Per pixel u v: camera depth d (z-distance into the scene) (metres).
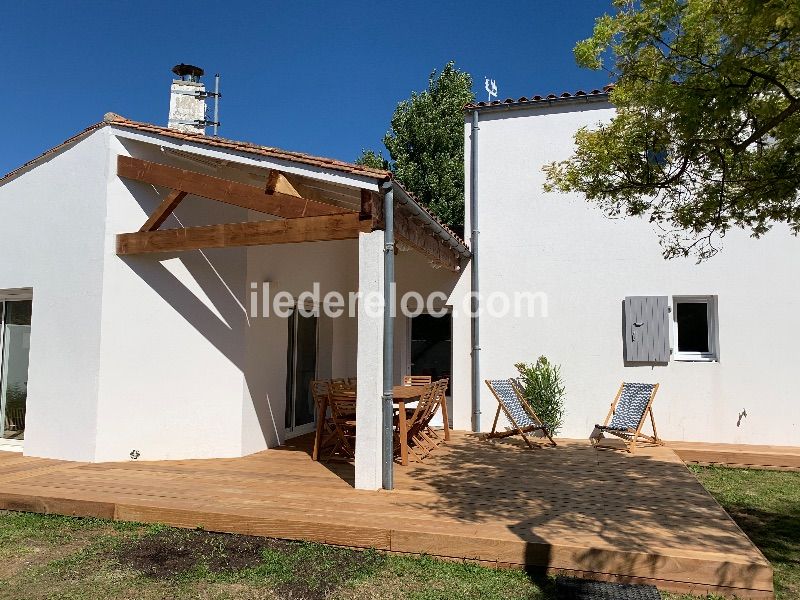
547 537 4.25
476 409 9.83
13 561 4.30
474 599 3.70
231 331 7.80
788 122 4.64
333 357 10.32
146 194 7.56
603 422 9.27
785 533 5.36
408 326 10.80
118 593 3.78
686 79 4.62
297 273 9.15
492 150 10.16
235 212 8.39
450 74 21.98
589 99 9.66
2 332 8.25
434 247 8.18
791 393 8.66
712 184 5.30
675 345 9.21
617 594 3.69
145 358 7.29
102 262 7.11
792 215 5.12
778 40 4.27
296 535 4.66
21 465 6.85
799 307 8.70
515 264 9.88
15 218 7.98
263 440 8.19
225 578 4.00
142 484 5.91
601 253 9.50
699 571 3.80
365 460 5.77
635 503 5.27
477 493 5.62
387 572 4.10
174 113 11.81
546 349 9.63
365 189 5.80
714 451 8.16
